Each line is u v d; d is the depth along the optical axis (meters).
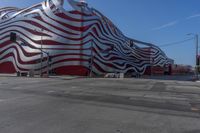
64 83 34.97
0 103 13.70
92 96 17.95
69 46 80.88
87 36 82.31
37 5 92.12
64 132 7.67
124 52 104.75
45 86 27.64
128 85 32.75
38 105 13.09
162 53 151.12
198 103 15.36
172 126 8.80
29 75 66.06
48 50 81.56
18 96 17.20
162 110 12.29
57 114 10.62
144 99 16.66
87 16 84.81
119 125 8.75
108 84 34.16
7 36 91.00
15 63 87.12
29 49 85.06
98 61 85.06
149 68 123.88
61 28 82.62
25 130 7.84
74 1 82.56
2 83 32.78
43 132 7.64
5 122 8.94
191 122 9.57
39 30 82.81
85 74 79.75
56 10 86.00
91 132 7.72
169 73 135.88
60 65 80.44
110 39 94.38
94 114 10.77
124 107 12.94
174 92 23.23
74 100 15.45
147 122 9.37
